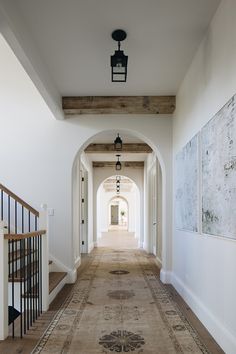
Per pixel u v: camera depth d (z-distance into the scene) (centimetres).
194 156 377
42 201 545
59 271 539
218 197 286
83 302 422
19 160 549
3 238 293
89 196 991
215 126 295
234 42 251
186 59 395
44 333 314
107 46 364
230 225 255
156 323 343
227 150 262
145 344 289
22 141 551
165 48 368
